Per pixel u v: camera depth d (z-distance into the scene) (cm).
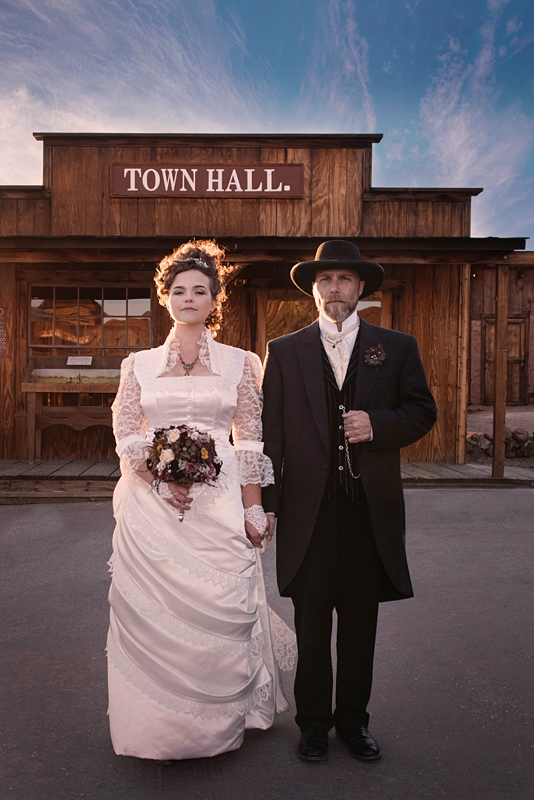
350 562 256
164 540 243
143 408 257
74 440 882
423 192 896
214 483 246
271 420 266
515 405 1656
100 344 885
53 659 331
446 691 298
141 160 891
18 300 877
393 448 252
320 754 244
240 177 891
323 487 252
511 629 367
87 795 223
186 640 237
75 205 890
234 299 905
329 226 895
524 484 767
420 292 896
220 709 240
